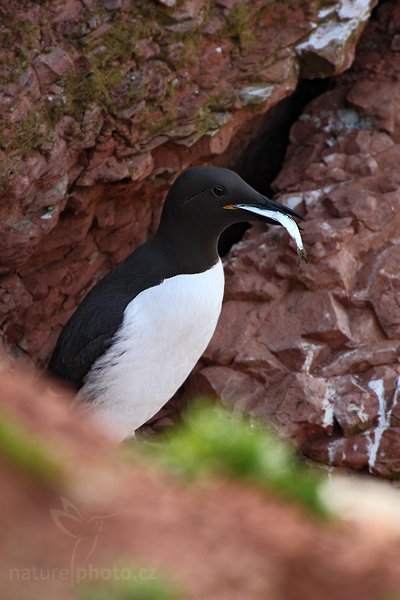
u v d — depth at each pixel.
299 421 13.14
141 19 12.52
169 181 14.17
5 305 13.23
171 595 4.55
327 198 14.64
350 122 15.77
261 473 5.46
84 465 5.15
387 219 14.39
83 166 12.98
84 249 14.01
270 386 13.58
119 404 10.36
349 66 14.96
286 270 14.13
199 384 13.84
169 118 13.33
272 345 13.79
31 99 11.95
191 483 5.32
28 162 12.17
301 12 14.07
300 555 4.81
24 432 5.11
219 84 13.73
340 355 13.64
